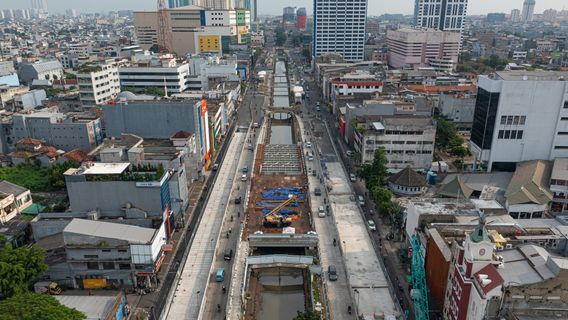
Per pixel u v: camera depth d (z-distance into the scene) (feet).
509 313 219.41
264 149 653.30
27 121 585.22
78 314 251.80
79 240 321.52
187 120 529.45
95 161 433.48
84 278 328.08
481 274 232.32
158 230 340.18
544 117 479.41
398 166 546.26
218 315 300.40
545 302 220.64
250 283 350.23
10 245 312.50
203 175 539.70
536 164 468.75
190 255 369.50
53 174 490.90
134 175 378.73
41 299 249.55
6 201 407.64
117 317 279.90
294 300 338.13
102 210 385.09
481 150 505.25
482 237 238.89
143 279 329.31
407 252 358.02
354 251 372.99
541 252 254.06
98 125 612.70
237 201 466.29
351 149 647.56
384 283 329.31
